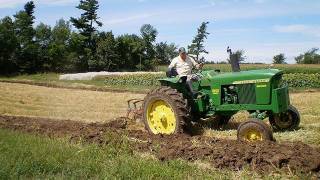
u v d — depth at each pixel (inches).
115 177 284.8
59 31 3302.2
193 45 2500.0
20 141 392.5
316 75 1261.1
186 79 463.2
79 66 2822.3
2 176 286.2
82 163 316.8
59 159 329.7
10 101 856.9
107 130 455.8
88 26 2881.4
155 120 463.5
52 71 2768.2
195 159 341.7
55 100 885.2
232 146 358.6
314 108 652.7
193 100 454.9
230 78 434.3
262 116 413.1
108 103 823.1
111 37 2829.7
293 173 296.4
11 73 2556.6
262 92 413.7
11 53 2573.8
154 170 295.9
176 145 376.8
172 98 439.8
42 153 342.6
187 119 439.2
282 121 454.6
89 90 1181.1
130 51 2928.2
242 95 427.5
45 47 3031.5
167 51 3440.0
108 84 1560.0
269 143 350.9
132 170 297.9
